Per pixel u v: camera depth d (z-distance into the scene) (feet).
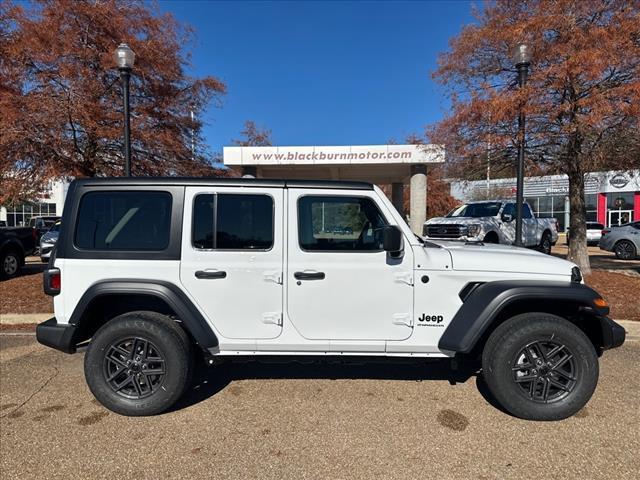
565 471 8.70
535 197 107.65
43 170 25.46
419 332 11.18
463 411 11.37
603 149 23.59
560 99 22.15
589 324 11.88
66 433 10.29
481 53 25.94
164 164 29.91
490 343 10.89
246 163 50.03
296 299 11.12
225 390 12.73
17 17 23.62
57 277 11.03
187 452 9.45
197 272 10.98
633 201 100.17
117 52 21.11
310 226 11.28
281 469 8.79
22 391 12.73
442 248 11.84
